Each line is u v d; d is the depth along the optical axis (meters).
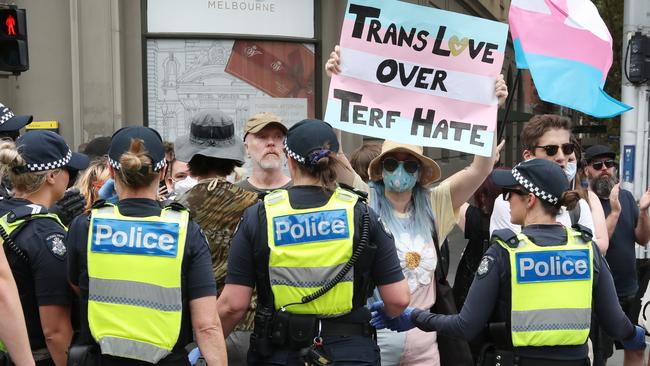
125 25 10.88
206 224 3.79
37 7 10.63
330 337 3.20
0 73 9.23
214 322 3.08
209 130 4.06
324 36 11.55
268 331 3.23
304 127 3.29
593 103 5.89
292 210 3.23
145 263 3.03
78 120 10.62
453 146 4.12
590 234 3.53
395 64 4.12
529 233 3.47
